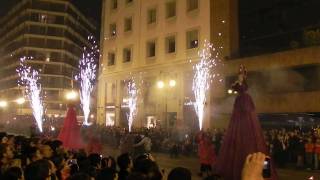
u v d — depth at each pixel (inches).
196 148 1112.8
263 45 1413.6
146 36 1774.1
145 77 1754.4
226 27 1446.9
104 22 2078.0
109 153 1130.7
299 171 806.5
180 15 1610.5
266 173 132.4
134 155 757.9
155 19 1747.0
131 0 1888.5
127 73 1865.2
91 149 736.3
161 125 1624.0
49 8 3395.7
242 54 1456.7
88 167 280.2
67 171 287.7
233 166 223.1
